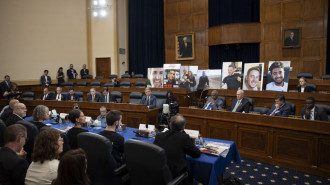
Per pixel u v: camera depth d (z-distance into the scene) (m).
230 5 11.64
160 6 13.41
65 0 12.07
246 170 3.85
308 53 10.13
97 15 13.05
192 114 4.83
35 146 1.93
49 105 6.61
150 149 2.07
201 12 12.30
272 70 7.20
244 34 10.66
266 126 4.02
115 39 12.88
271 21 10.73
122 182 2.60
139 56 13.79
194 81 8.72
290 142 3.83
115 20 12.83
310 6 9.99
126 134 3.65
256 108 4.95
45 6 11.30
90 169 2.38
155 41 13.57
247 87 7.42
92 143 2.32
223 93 7.54
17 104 3.80
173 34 13.09
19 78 10.45
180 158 2.50
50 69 11.59
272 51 10.79
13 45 10.22
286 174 3.69
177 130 2.67
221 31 11.01
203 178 2.64
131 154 2.20
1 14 9.80
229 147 3.05
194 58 12.56
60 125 4.31
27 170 1.94
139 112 5.57
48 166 1.89
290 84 8.16
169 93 6.66
